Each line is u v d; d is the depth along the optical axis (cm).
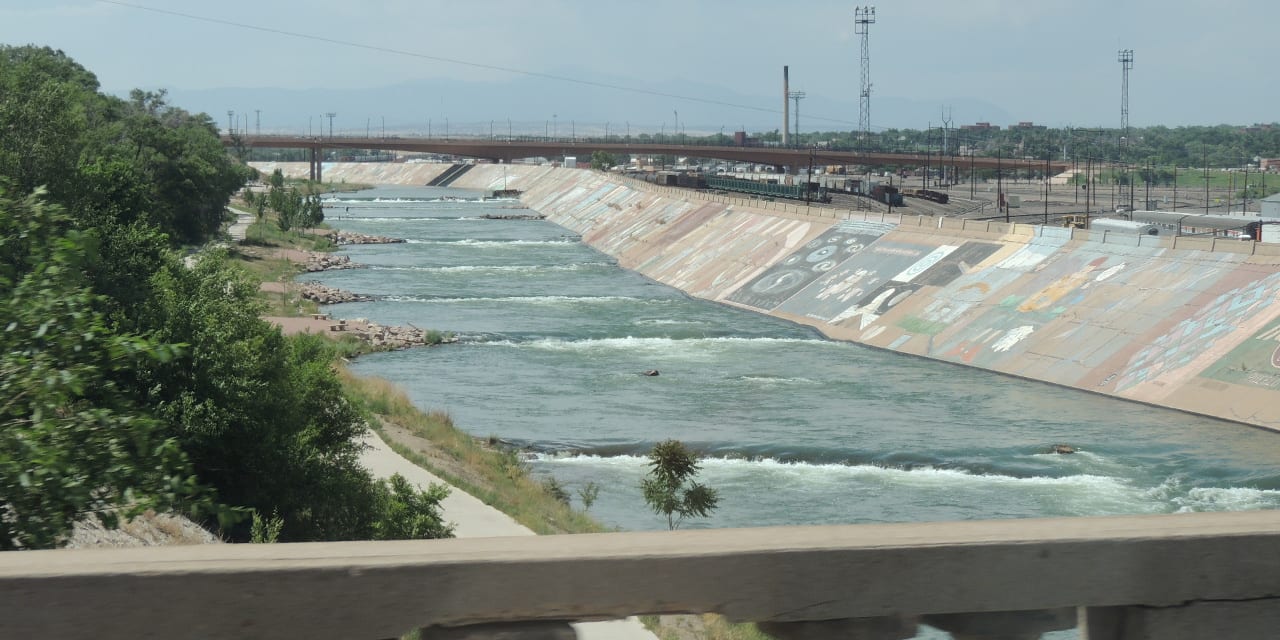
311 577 439
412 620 448
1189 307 8431
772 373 8719
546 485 5616
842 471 6097
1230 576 494
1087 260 9831
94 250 1811
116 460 1636
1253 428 6869
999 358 8938
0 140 5528
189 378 3672
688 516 5222
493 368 8750
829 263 12300
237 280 4156
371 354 9231
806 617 474
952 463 6200
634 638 2058
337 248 17738
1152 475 6003
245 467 3744
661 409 7469
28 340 1645
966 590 479
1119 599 488
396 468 4806
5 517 1470
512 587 453
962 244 11206
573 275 15112
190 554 441
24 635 420
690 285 13762
